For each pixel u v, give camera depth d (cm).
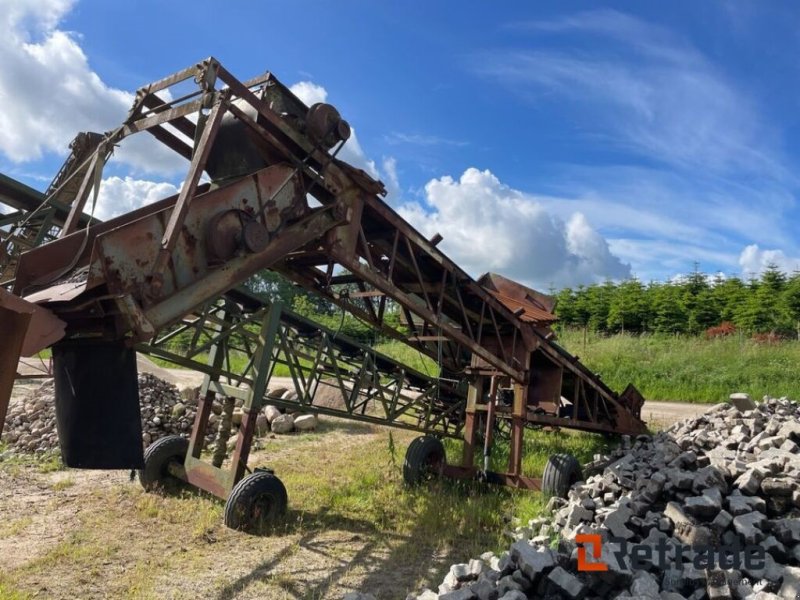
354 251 640
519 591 443
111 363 442
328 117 586
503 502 876
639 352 2753
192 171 459
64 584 550
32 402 1270
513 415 959
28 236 770
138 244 432
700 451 863
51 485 886
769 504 625
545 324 1034
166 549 645
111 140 548
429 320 757
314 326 885
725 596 434
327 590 561
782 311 3347
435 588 571
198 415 851
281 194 556
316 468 1063
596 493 772
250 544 670
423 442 969
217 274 491
